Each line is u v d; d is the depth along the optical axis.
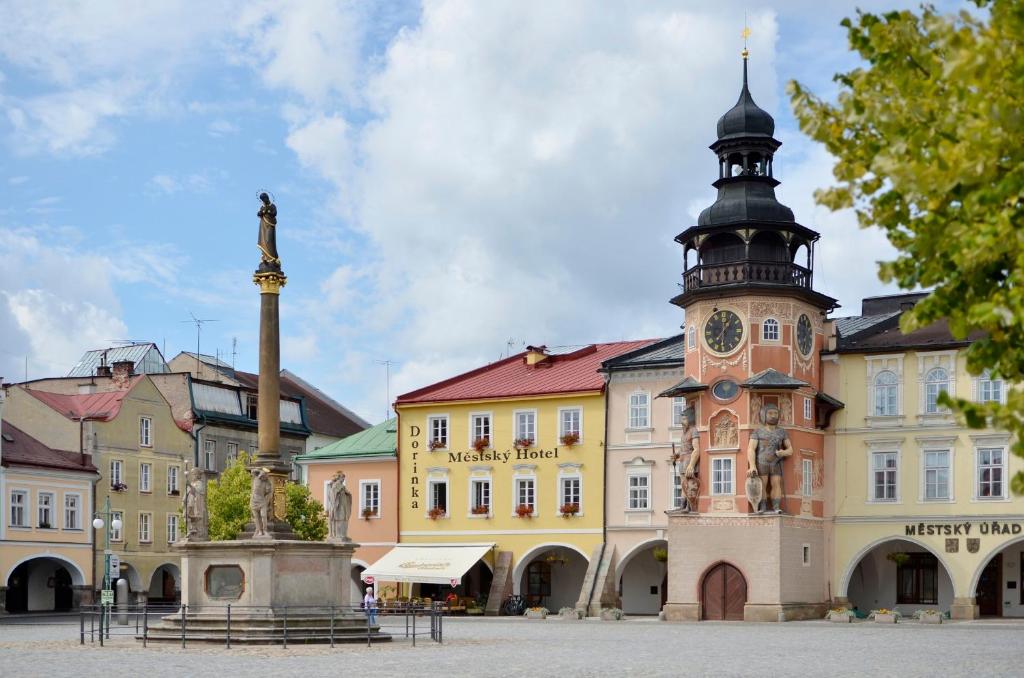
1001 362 17.02
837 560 75.88
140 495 100.12
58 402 100.00
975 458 73.25
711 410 74.25
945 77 15.66
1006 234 15.42
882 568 78.12
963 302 17.09
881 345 75.88
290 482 90.12
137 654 41.97
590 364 88.50
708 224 75.50
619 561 81.12
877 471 75.56
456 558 84.94
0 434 88.94
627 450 82.00
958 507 73.38
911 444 74.81
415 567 85.44
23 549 89.12
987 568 75.94
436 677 33.66
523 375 89.25
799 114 19.05
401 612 72.62
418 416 89.50
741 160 76.44
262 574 47.59
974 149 15.50
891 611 71.62
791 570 72.69
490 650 45.06
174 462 103.88
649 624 69.50
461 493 87.12
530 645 48.41
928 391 74.75
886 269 17.98
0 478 87.81
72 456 95.19
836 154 18.88
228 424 109.88
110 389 109.31
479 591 89.31
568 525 83.31
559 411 84.69
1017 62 15.23
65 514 92.81
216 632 46.84
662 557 80.25
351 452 91.88
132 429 100.12
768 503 72.50
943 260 17.31
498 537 85.44
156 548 101.12
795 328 74.69
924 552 77.19
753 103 76.19
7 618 82.38
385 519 89.69
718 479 73.69
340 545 49.28
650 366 81.56
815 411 76.25
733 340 74.19
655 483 80.94
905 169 15.80
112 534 97.06
